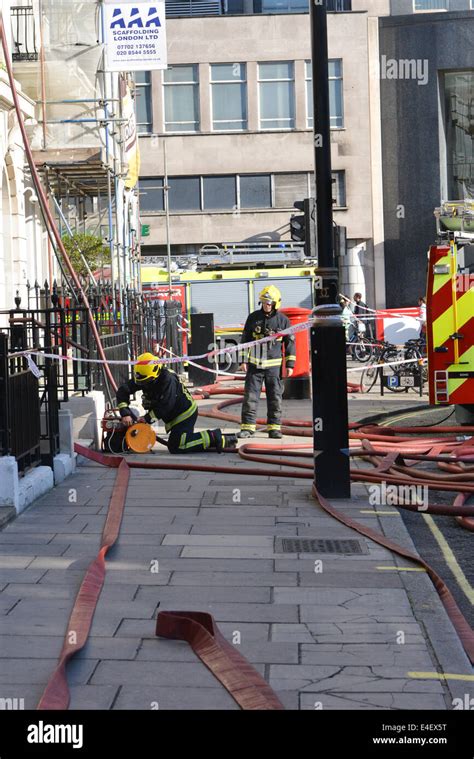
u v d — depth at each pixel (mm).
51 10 24641
